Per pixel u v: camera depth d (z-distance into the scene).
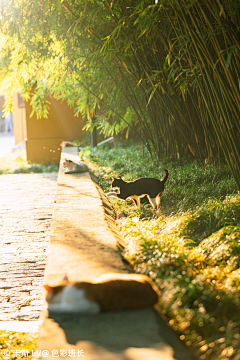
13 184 9.36
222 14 4.36
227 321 1.86
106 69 7.54
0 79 10.06
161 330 1.79
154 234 3.64
